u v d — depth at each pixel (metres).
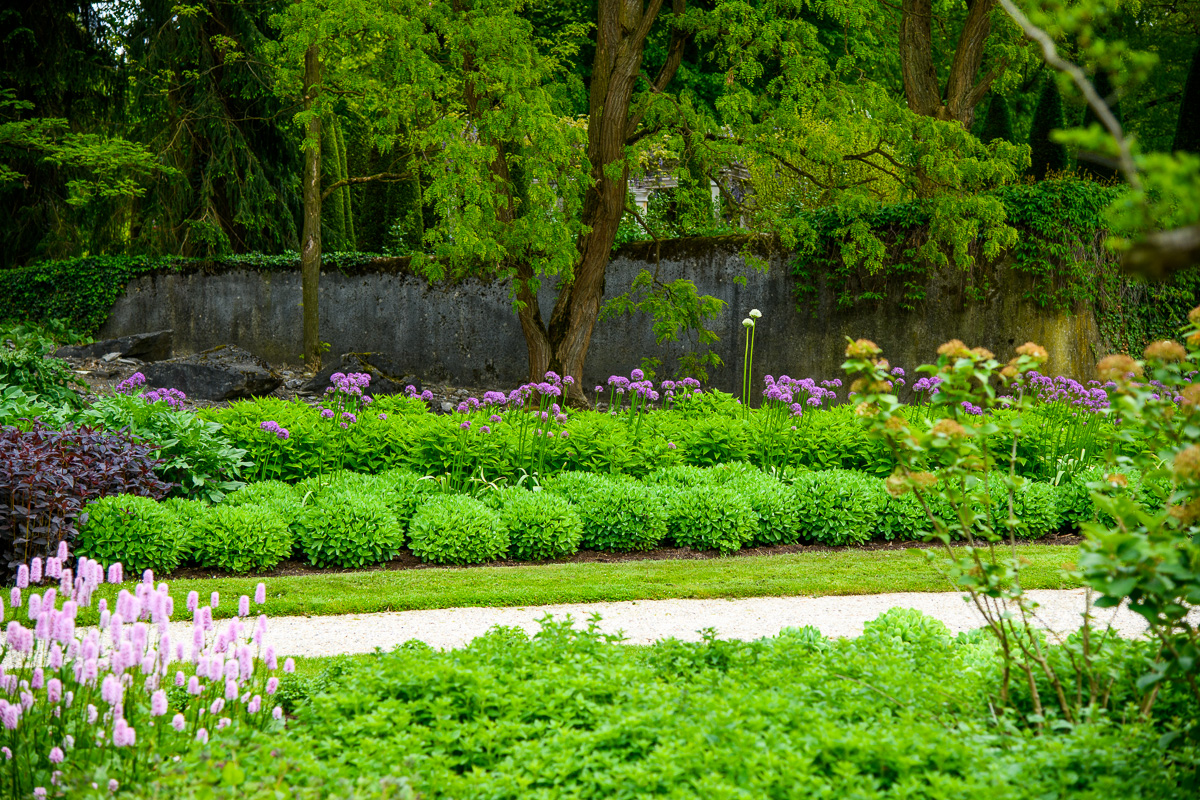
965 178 13.66
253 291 19.83
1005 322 14.72
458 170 12.23
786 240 14.38
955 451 3.42
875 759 3.00
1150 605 2.71
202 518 7.34
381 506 7.80
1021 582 6.86
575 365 14.18
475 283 18.36
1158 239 1.61
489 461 9.27
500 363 18.25
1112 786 2.74
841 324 15.91
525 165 12.62
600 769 3.11
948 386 3.46
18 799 3.01
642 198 22.23
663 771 2.93
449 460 9.38
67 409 9.30
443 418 9.84
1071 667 3.74
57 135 20.80
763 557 7.98
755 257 15.63
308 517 7.65
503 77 12.33
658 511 8.29
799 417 10.71
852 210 14.32
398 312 19.06
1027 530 8.84
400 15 12.59
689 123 13.98
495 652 4.18
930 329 15.24
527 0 14.41
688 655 4.24
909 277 15.34
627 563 7.70
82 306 21.05
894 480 3.52
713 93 24.19
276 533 7.46
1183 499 3.11
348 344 19.48
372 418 9.73
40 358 10.41
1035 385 11.03
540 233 12.76
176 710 3.77
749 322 11.38
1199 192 1.70
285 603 6.25
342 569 7.58
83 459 7.48
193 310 20.38
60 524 6.86
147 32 19.94
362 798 2.78
